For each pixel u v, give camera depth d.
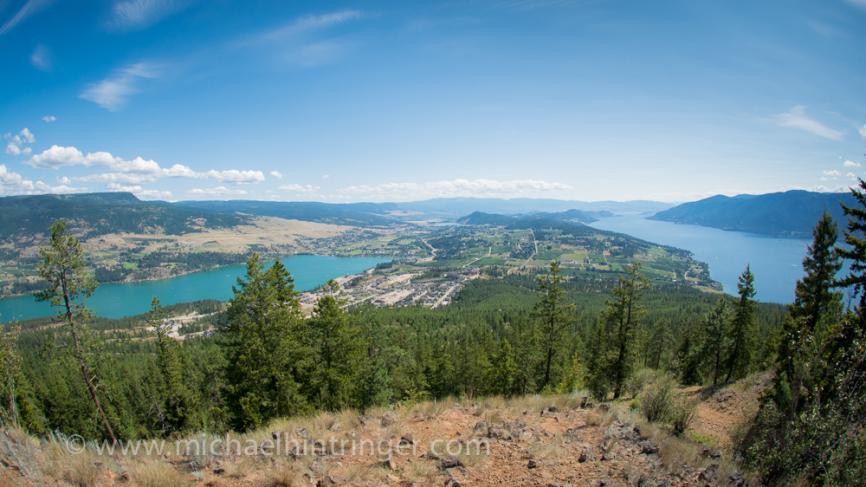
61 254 20.58
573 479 6.79
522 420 10.04
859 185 17.36
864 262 16.91
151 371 47.59
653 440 8.56
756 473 7.34
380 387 27.55
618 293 29.22
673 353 54.44
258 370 20.69
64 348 21.31
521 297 170.25
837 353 10.10
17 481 5.48
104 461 6.72
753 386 26.36
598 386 30.12
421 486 6.62
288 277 24.92
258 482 6.71
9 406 25.62
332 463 7.53
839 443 7.11
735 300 33.62
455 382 45.91
